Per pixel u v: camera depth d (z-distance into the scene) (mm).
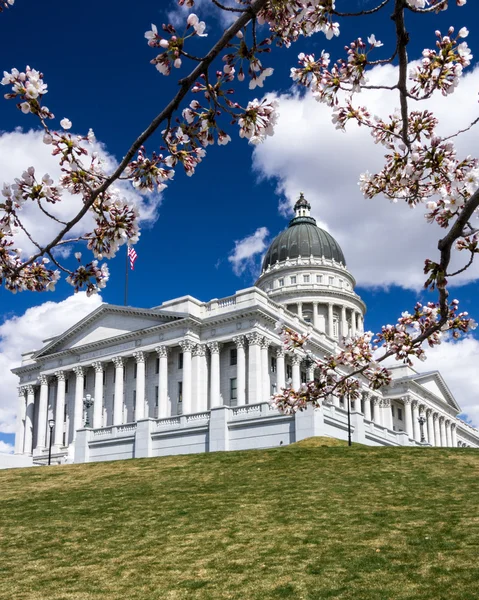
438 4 7676
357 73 8758
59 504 30781
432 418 123000
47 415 97125
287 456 38406
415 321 12797
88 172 8562
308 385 13633
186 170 8477
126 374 91188
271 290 132375
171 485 33344
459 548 19625
